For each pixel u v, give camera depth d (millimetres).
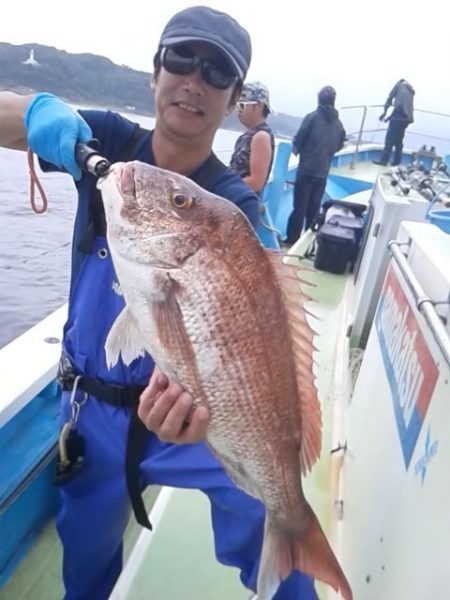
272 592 1212
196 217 1125
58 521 1684
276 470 1228
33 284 6297
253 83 4035
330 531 2002
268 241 4957
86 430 1541
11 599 1785
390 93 9930
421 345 1404
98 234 1455
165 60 1450
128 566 1878
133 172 1142
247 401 1164
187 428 1163
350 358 3055
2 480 1727
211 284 1124
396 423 1504
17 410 1701
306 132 6090
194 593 1805
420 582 1014
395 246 1905
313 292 4355
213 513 1565
